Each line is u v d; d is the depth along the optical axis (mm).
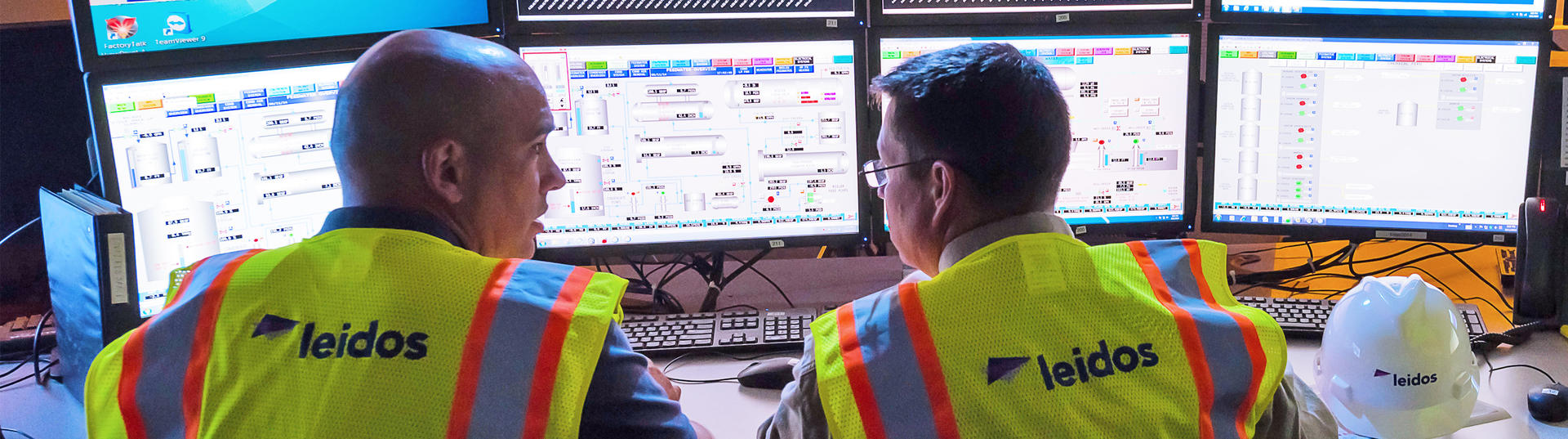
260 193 1421
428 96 876
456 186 912
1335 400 1150
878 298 863
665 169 1484
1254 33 1484
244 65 1379
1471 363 1104
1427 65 1468
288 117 1406
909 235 942
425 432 777
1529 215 1423
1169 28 1486
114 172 1379
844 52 1465
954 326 812
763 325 1432
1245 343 827
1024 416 776
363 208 885
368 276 832
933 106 862
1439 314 1083
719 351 1394
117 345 862
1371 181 1518
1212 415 813
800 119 1481
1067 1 1482
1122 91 1510
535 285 853
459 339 806
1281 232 1557
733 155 1487
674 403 940
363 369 783
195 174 1399
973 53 878
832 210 1520
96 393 845
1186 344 816
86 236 1200
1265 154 1532
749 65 1457
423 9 1429
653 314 1523
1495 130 1476
